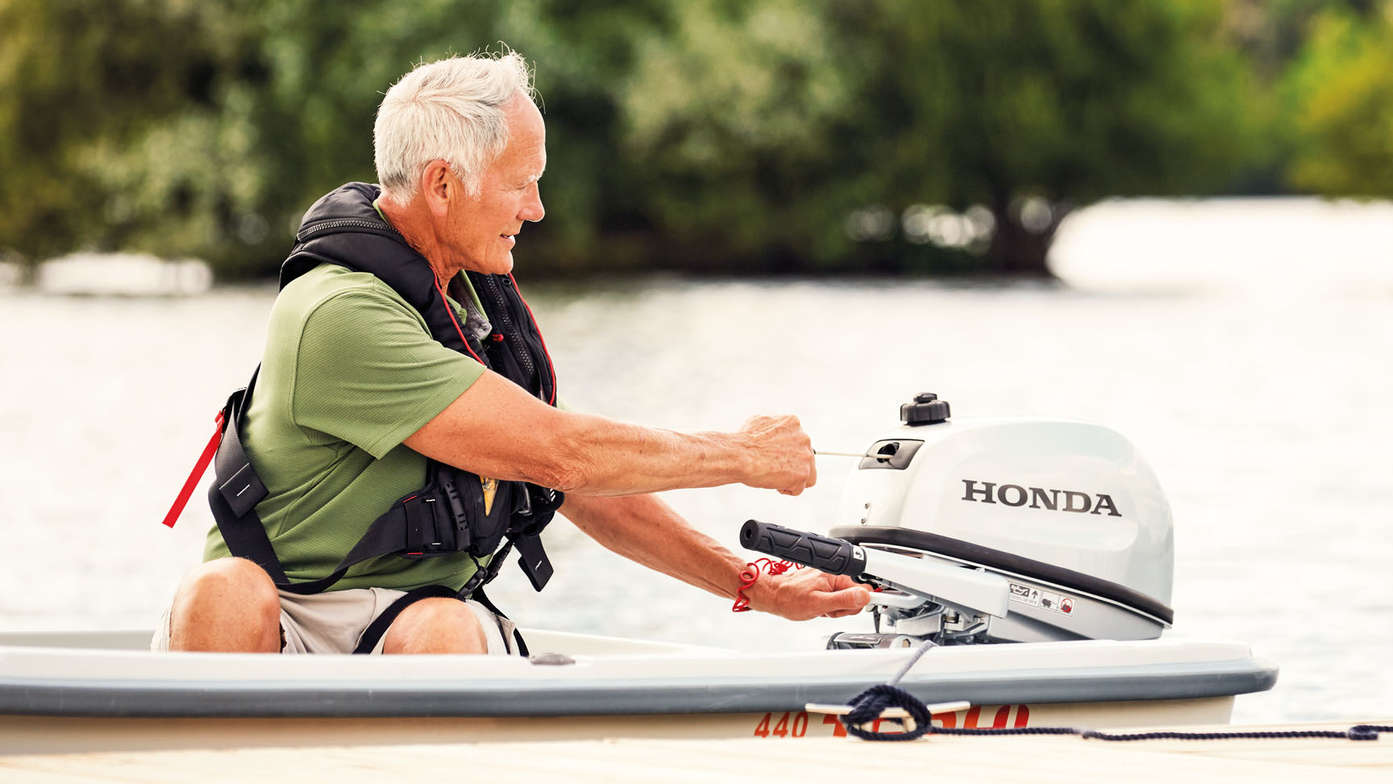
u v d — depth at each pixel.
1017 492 12.28
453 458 11.10
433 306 11.39
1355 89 151.38
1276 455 44.53
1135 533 12.59
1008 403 54.81
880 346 75.75
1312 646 22.98
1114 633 12.54
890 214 136.12
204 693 9.91
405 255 11.38
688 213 129.88
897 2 129.62
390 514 11.13
